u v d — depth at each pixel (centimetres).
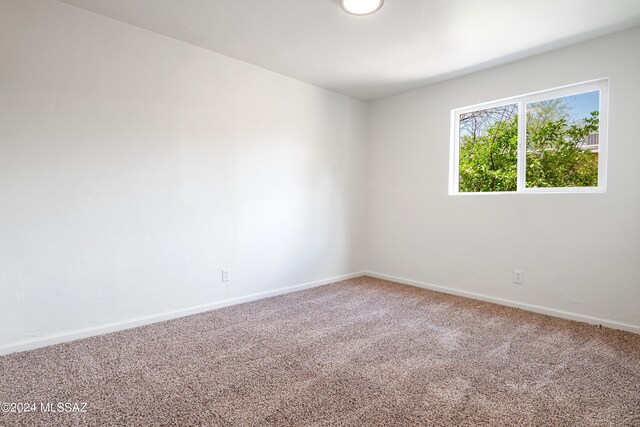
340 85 367
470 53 285
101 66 232
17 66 203
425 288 369
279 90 336
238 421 144
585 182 276
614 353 211
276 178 336
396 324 260
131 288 249
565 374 185
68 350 210
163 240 263
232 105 301
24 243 207
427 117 367
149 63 253
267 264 332
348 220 411
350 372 186
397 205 396
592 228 260
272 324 259
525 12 221
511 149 319
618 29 243
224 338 231
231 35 259
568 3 210
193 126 277
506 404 158
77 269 226
